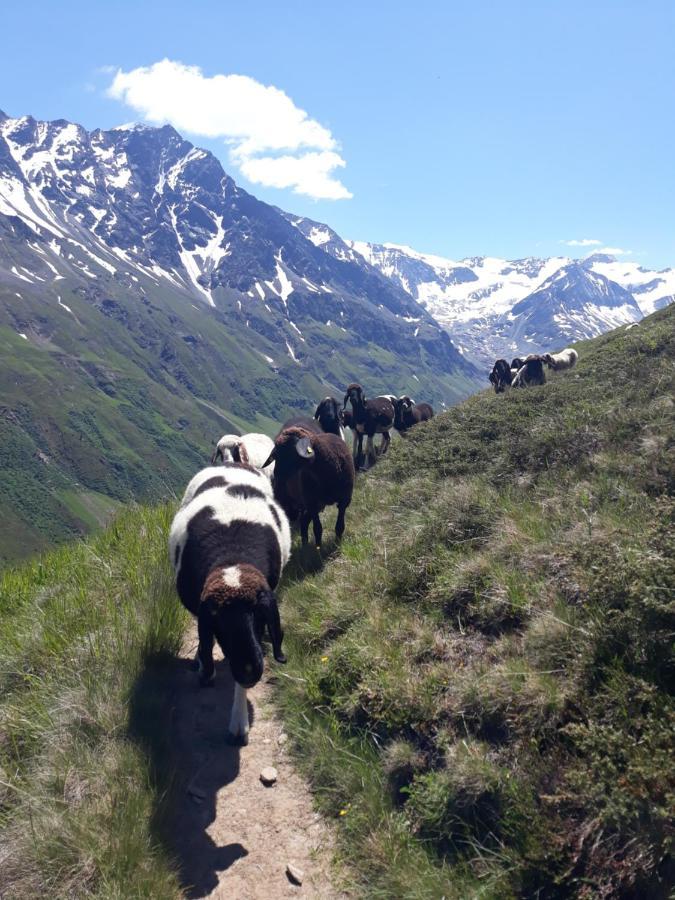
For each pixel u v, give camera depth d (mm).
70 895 1642
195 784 2039
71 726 2104
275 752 2162
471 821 1749
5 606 3291
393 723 2043
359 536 3289
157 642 2525
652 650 1826
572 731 1735
